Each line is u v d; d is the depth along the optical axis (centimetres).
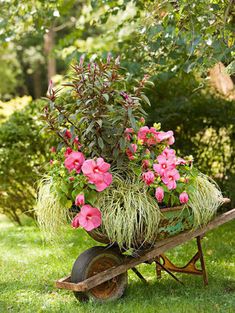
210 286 525
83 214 457
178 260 641
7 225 960
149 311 461
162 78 788
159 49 730
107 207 462
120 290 503
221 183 907
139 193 470
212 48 570
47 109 495
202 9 559
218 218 516
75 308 474
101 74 486
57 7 846
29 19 873
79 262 482
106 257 492
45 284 559
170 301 482
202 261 524
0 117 1025
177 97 883
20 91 3030
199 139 920
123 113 482
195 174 499
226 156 919
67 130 499
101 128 485
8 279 584
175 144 920
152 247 491
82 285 464
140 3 803
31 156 902
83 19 1038
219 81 897
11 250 733
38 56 2789
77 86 485
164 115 864
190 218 497
